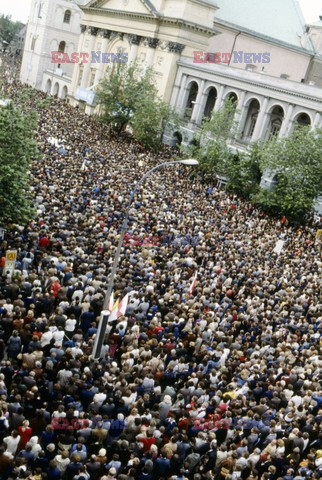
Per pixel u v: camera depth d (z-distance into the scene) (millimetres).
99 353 17484
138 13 85875
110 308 19641
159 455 14406
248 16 92562
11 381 16031
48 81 116188
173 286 24734
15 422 13672
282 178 52938
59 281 22422
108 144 60219
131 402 15727
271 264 32719
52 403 15094
